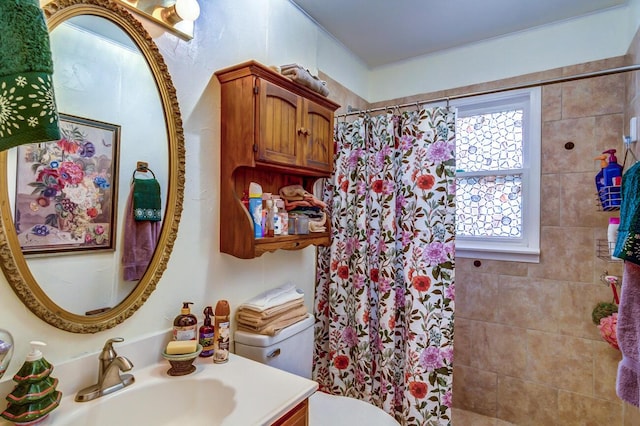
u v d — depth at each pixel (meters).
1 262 0.78
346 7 1.83
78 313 0.91
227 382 1.01
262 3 1.54
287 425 0.92
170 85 1.12
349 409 1.44
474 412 2.19
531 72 2.07
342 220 1.92
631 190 1.06
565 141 1.96
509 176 2.18
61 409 0.83
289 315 1.44
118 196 1.00
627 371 1.10
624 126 1.80
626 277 1.11
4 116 0.57
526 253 2.03
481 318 2.17
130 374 1.00
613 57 1.85
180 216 1.15
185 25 1.17
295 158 1.41
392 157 1.78
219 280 1.31
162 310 1.12
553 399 1.97
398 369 1.81
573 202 1.93
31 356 0.78
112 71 0.98
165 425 0.98
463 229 2.33
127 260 1.02
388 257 1.77
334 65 2.19
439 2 1.79
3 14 0.57
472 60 2.26
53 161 0.86
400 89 2.52
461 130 2.35
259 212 1.31
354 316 1.87
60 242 0.88
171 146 1.13
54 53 0.85
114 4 0.97
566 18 1.96
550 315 1.98
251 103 1.22
